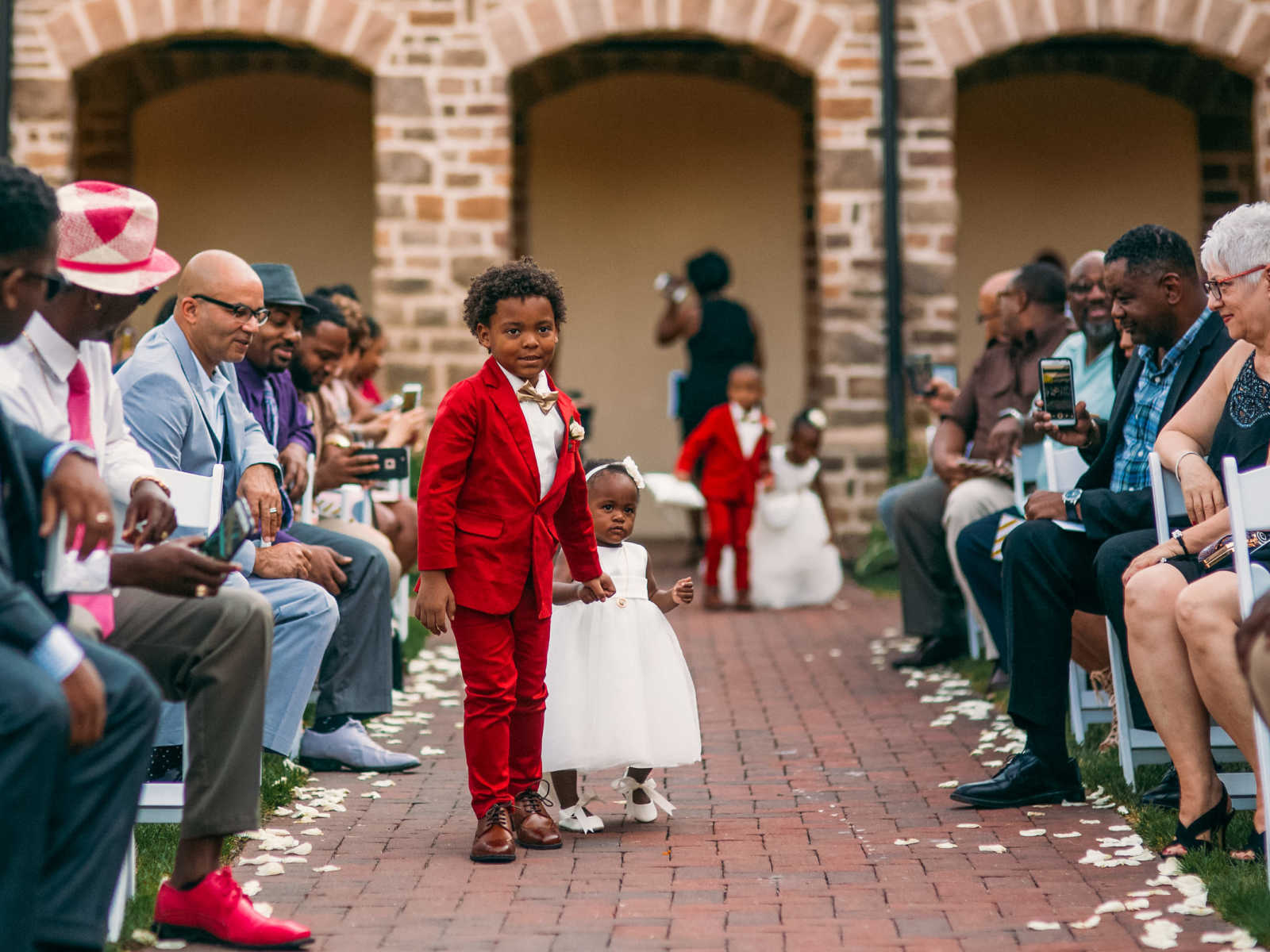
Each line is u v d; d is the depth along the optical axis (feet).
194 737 11.69
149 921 12.06
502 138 38.06
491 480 14.12
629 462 15.51
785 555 32.81
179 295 15.90
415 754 19.02
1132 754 16.08
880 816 15.83
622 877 13.61
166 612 11.69
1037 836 14.83
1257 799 13.43
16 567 10.01
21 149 37.17
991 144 45.62
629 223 46.19
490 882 13.44
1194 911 12.17
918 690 23.34
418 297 38.17
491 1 37.88
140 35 37.11
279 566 16.61
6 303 9.86
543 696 14.75
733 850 14.57
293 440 20.15
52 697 9.07
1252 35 37.78
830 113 38.47
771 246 46.01
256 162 45.03
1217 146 45.14
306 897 12.98
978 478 23.95
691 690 15.44
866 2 38.29
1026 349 24.02
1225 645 12.82
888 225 38.34
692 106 45.91
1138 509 15.78
